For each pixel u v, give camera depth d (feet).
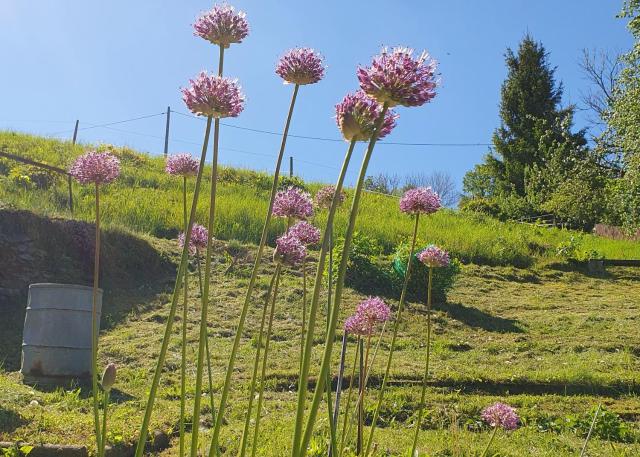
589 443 25.22
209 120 7.14
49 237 42.19
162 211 55.93
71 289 28.25
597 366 35.06
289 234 10.89
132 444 19.38
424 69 6.34
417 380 31.42
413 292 48.32
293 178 79.87
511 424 14.56
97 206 8.63
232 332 38.24
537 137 144.87
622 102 75.15
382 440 22.25
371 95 6.32
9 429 18.65
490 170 153.28
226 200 61.26
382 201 79.46
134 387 28.48
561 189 113.60
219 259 50.29
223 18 8.23
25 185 55.21
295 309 42.68
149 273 46.26
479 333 42.32
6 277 39.09
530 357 37.17
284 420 23.91
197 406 6.78
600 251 73.05
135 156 79.00
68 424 19.81
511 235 70.90
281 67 8.34
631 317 46.39
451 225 71.00
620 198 78.28
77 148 77.10
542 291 55.57
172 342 35.60
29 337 28.12
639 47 73.05
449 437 23.97
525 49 152.87
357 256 48.83
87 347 28.63
